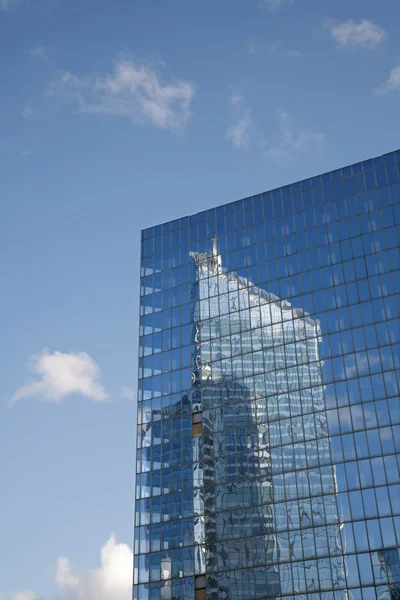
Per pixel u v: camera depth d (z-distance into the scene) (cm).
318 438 9844
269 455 10088
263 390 10506
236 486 10144
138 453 11075
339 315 10375
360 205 10862
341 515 9300
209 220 12094
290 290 10894
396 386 9631
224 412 10669
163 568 10169
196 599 9794
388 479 9212
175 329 11619
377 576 8819
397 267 10250
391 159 10900
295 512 9600
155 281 12138
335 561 9106
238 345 10988
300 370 10344
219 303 11412
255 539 9719
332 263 10725
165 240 12369
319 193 11262
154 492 10700
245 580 9562
